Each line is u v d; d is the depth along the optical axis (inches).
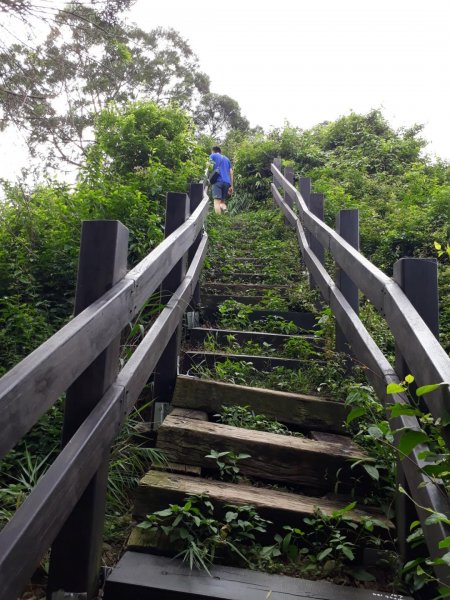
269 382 149.8
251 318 200.4
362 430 115.5
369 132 524.7
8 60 199.3
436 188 342.6
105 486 77.2
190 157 329.1
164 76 879.7
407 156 485.7
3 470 107.2
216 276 251.3
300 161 493.4
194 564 83.6
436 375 62.7
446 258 257.9
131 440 119.1
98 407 72.1
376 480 103.1
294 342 168.9
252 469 106.8
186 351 161.3
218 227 336.8
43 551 55.1
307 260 213.0
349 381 139.1
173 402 126.0
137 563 82.0
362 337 112.3
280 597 77.7
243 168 492.4
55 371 55.0
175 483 96.7
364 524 89.7
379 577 86.4
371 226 289.4
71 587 72.3
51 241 194.7
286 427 126.8
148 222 209.3
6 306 174.2
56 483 57.9
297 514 93.5
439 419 59.8
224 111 1428.4
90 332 64.4
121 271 79.6
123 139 310.7
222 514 92.6
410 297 87.3
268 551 87.9
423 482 67.4
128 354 129.4
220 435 108.5
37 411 51.2
